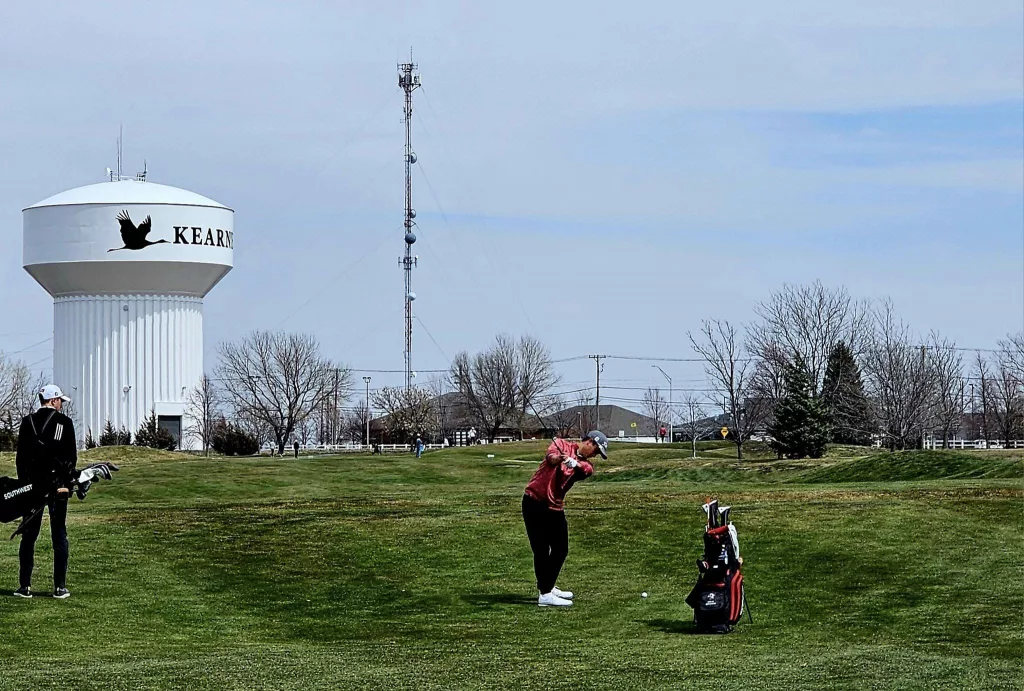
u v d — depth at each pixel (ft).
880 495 86.17
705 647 46.34
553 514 55.31
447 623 52.70
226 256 310.04
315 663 43.88
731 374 273.54
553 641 48.19
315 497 104.37
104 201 299.79
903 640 47.52
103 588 58.75
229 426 334.24
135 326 304.91
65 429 55.31
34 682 40.50
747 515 76.38
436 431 403.95
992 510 76.89
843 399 249.55
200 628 51.93
